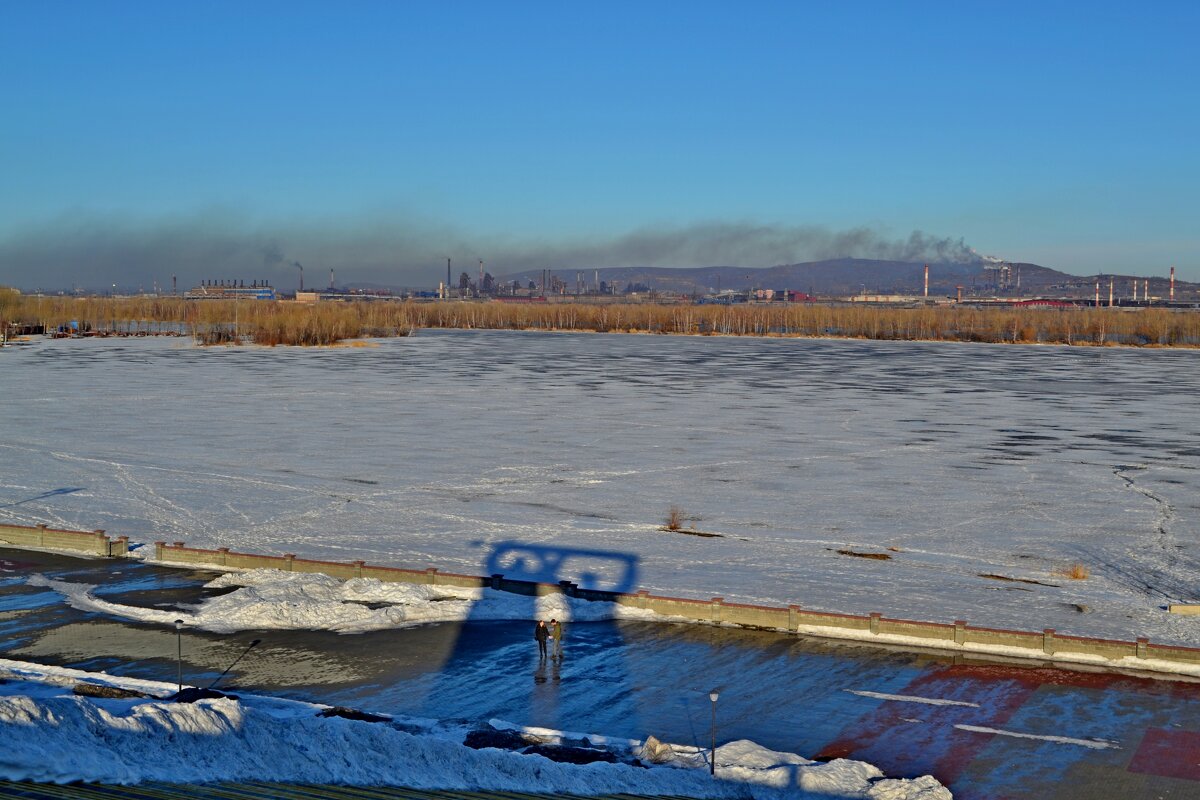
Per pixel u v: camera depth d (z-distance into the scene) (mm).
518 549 57875
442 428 99750
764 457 85438
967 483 75812
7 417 104438
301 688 37906
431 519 64500
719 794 29438
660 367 168875
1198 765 32500
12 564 53188
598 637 43781
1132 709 36656
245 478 76125
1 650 40875
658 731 34938
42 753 24375
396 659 40969
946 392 132250
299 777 26938
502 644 42844
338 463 82062
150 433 95438
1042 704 37062
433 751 29781
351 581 49062
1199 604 47812
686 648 42500
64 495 69812
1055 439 94875
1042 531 62562
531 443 91562
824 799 29391
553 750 32344
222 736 27875
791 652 42094
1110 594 50438
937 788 29766
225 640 42656
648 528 62812
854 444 91688
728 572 53625
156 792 23859
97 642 42031
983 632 42375
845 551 57938
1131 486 75000
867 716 36094
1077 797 30500
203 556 53344
